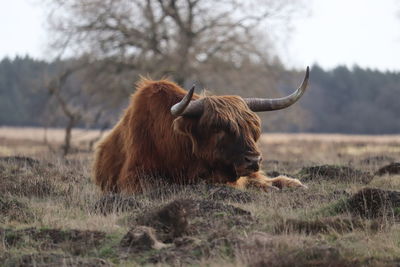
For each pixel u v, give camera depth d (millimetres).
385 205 32188
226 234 27891
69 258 26312
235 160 38344
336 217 30594
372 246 27391
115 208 33906
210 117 38531
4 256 27141
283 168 58438
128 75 138875
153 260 26281
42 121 142500
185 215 29266
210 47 141500
